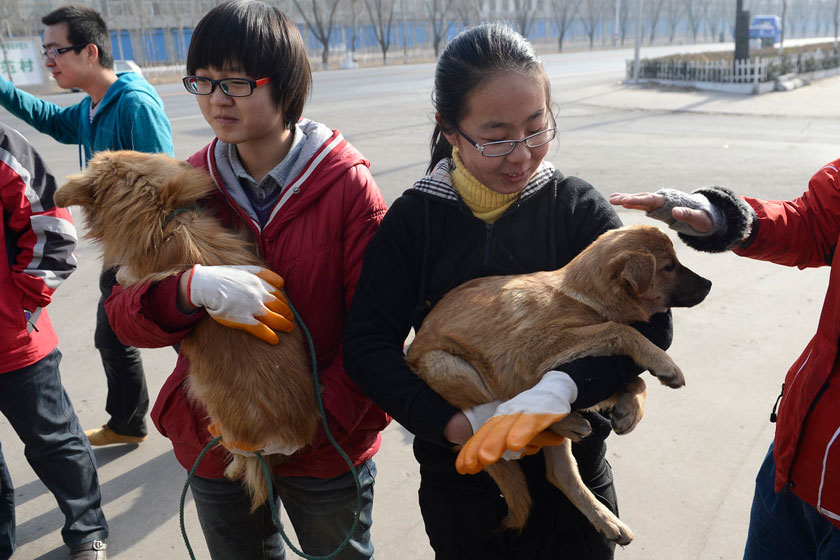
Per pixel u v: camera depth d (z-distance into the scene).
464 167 2.10
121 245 2.12
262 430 2.07
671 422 4.28
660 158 11.98
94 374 5.22
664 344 2.19
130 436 4.36
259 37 2.03
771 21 41.84
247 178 2.25
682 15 95.12
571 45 82.50
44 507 3.88
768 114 17.53
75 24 4.03
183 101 22.97
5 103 4.45
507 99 1.88
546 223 2.15
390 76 34.16
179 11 53.66
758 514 2.18
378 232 2.16
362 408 2.23
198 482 2.34
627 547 3.32
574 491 2.14
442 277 2.16
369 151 12.98
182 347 2.24
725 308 5.77
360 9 60.97
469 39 1.95
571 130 15.62
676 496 3.65
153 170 2.19
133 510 3.83
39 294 3.04
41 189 3.03
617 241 2.15
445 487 2.18
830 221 2.08
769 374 4.74
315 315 2.23
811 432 1.86
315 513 2.30
